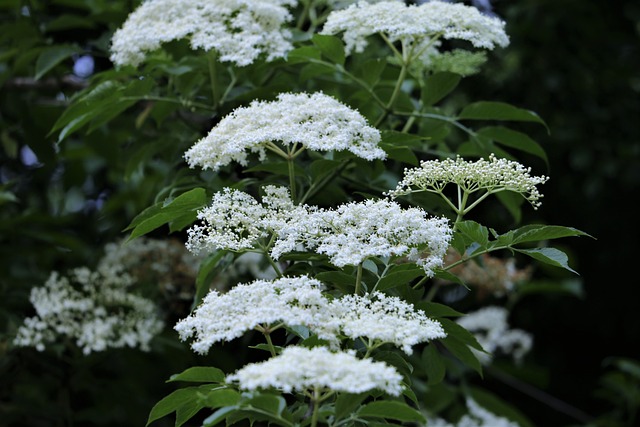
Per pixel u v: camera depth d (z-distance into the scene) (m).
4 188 5.86
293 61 4.53
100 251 6.40
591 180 8.41
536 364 9.23
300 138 3.39
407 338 2.84
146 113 5.37
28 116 6.13
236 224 3.30
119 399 5.79
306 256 3.57
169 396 3.03
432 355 3.91
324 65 4.52
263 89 4.52
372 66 4.45
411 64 4.79
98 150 6.16
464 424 6.57
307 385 2.61
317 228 3.21
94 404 6.20
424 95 4.53
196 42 4.27
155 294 5.60
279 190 3.49
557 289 7.05
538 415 9.12
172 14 4.38
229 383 3.00
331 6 5.49
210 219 3.31
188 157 3.71
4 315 5.35
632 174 8.54
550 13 8.20
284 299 2.93
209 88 4.96
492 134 4.61
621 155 8.56
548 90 8.27
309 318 2.87
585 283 9.14
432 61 4.73
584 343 9.36
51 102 6.14
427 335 2.89
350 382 2.55
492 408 6.82
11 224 5.75
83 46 6.53
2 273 6.01
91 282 5.33
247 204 3.36
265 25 4.43
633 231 8.93
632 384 7.55
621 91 8.73
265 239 3.88
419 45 4.68
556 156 8.58
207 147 3.53
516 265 8.07
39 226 6.65
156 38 4.33
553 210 8.81
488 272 6.07
